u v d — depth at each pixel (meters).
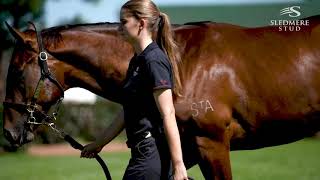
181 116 8.17
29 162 26.67
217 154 8.22
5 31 54.12
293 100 8.42
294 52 8.52
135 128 6.86
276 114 8.42
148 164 6.77
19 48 8.57
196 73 8.29
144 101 6.79
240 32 8.72
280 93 8.39
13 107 8.48
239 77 8.38
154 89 6.52
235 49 8.50
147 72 6.58
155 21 6.68
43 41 8.57
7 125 8.50
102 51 8.61
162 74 6.52
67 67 8.62
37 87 8.44
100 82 8.70
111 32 8.71
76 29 8.74
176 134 6.50
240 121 8.45
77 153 33.03
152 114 6.82
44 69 8.47
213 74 8.30
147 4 6.65
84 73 8.68
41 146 38.00
